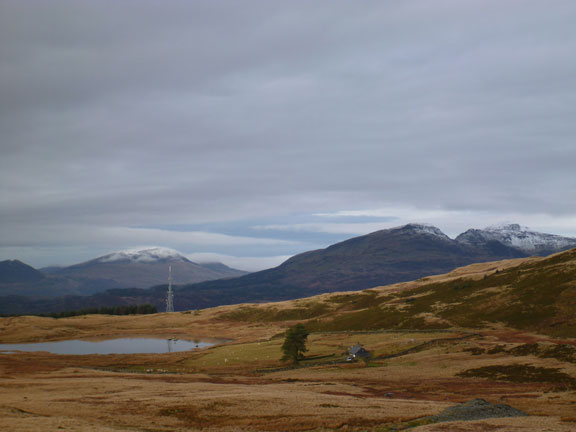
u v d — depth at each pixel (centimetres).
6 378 9694
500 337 13200
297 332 12788
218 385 8631
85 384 8638
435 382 8900
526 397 7125
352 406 6200
